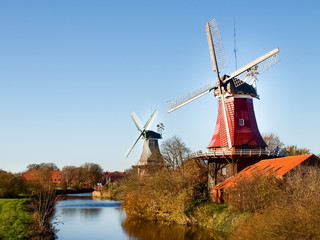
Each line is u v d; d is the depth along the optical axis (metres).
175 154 67.06
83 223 52.09
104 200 95.25
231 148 51.44
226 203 46.50
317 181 31.31
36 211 40.97
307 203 27.17
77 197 108.56
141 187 61.56
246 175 41.41
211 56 54.31
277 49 49.09
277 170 41.06
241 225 31.81
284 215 24.69
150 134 92.38
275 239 24.06
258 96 55.88
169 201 49.94
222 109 53.38
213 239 37.69
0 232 35.03
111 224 51.00
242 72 52.94
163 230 44.78
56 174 160.50
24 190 61.31
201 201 51.94
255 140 52.47
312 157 41.22
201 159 56.78
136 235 42.38
